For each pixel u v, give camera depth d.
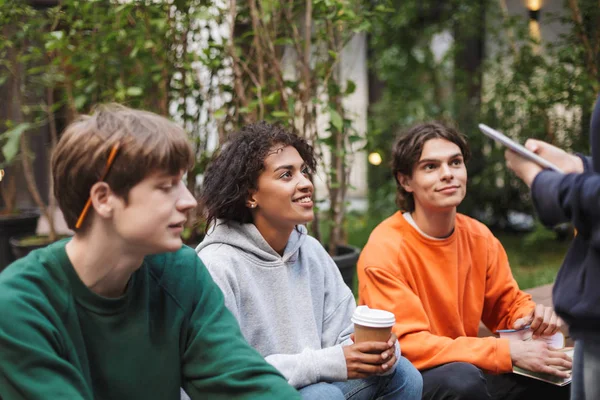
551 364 2.30
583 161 1.73
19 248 4.39
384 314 1.97
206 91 4.07
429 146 2.45
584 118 5.68
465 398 2.22
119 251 1.38
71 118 4.73
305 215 2.04
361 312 1.99
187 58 3.68
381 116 7.14
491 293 2.70
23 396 1.27
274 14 3.64
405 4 6.69
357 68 7.95
